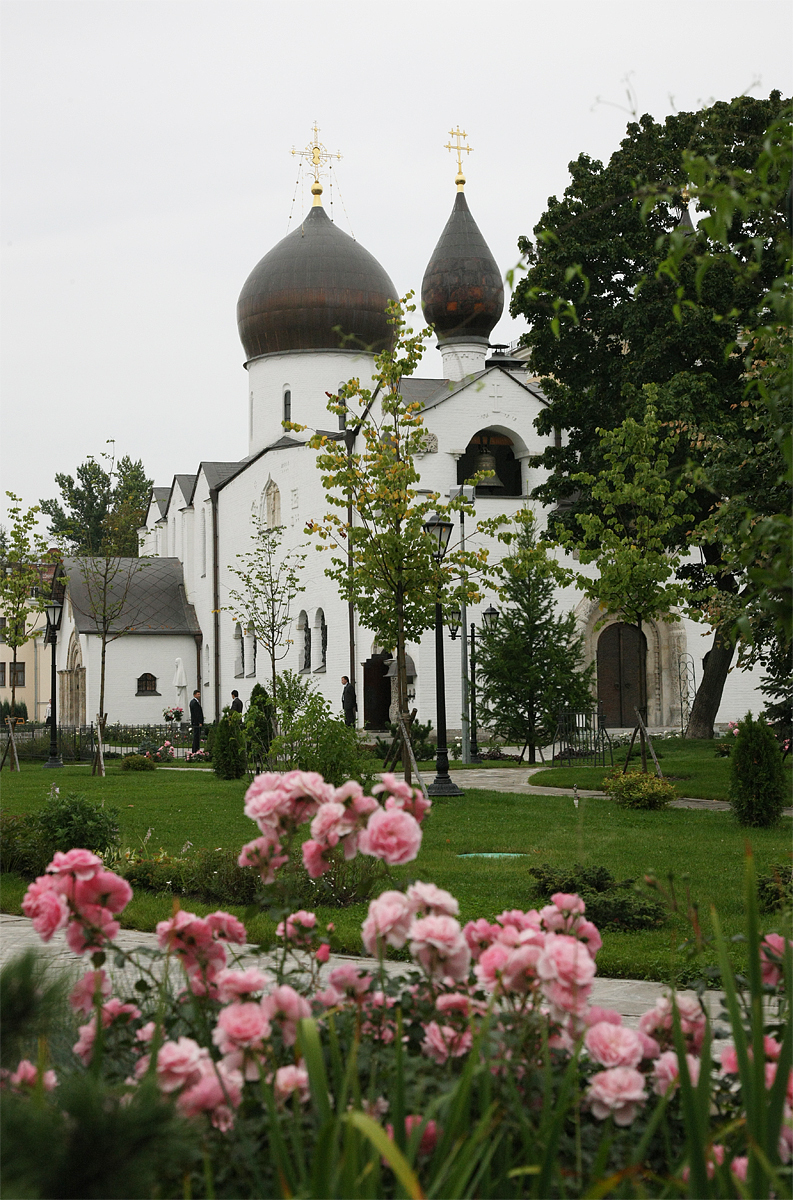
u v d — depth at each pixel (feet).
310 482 158.40
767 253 84.74
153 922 34.30
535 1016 12.74
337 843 14.28
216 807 69.41
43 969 11.73
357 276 170.09
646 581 70.90
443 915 13.16
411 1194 8.26
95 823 44.98
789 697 76.74
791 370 17.38
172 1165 9.07
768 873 38.93
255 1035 11.78
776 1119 10.01
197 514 200.34
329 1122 9.14
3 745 153.17
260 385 175.11
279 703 72.43
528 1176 10.71
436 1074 12.46
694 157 15.20
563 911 14.21
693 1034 13.48
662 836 52.90
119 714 190.29
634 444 71.56
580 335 100.94
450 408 138.10
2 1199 7.29
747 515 15.97
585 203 97.55
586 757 103.65
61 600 125.18
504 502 137.59
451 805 67.46
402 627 64.08
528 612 114.32
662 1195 10.25
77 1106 8.18
